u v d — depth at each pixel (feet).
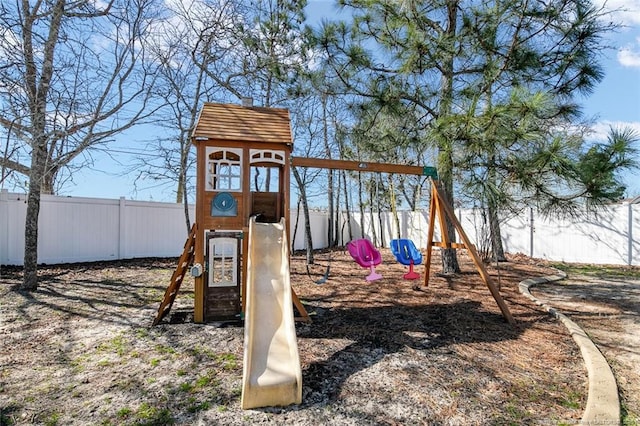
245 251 15.15
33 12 19.56
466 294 19.29
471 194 15.79
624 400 8.59
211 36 28.91
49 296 18.26
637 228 30.96
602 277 25.88
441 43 16.51
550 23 16.74
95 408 8.18
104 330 13.50
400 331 13.41
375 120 20.56
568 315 15.69
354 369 10.17
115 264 28.17
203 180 14.92
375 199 51.88
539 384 9.39
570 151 14.12
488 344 12.19
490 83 17.22
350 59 18.38
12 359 10.87
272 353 9.64
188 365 10.50
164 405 8.32
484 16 17.40
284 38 28.07
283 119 17.04
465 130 13.83
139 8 22.08
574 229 33.65
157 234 32.83
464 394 8.83
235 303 14.97
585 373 10.07
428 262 20.98
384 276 24.76
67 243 27.84
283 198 16.01
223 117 16.10
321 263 31.42
